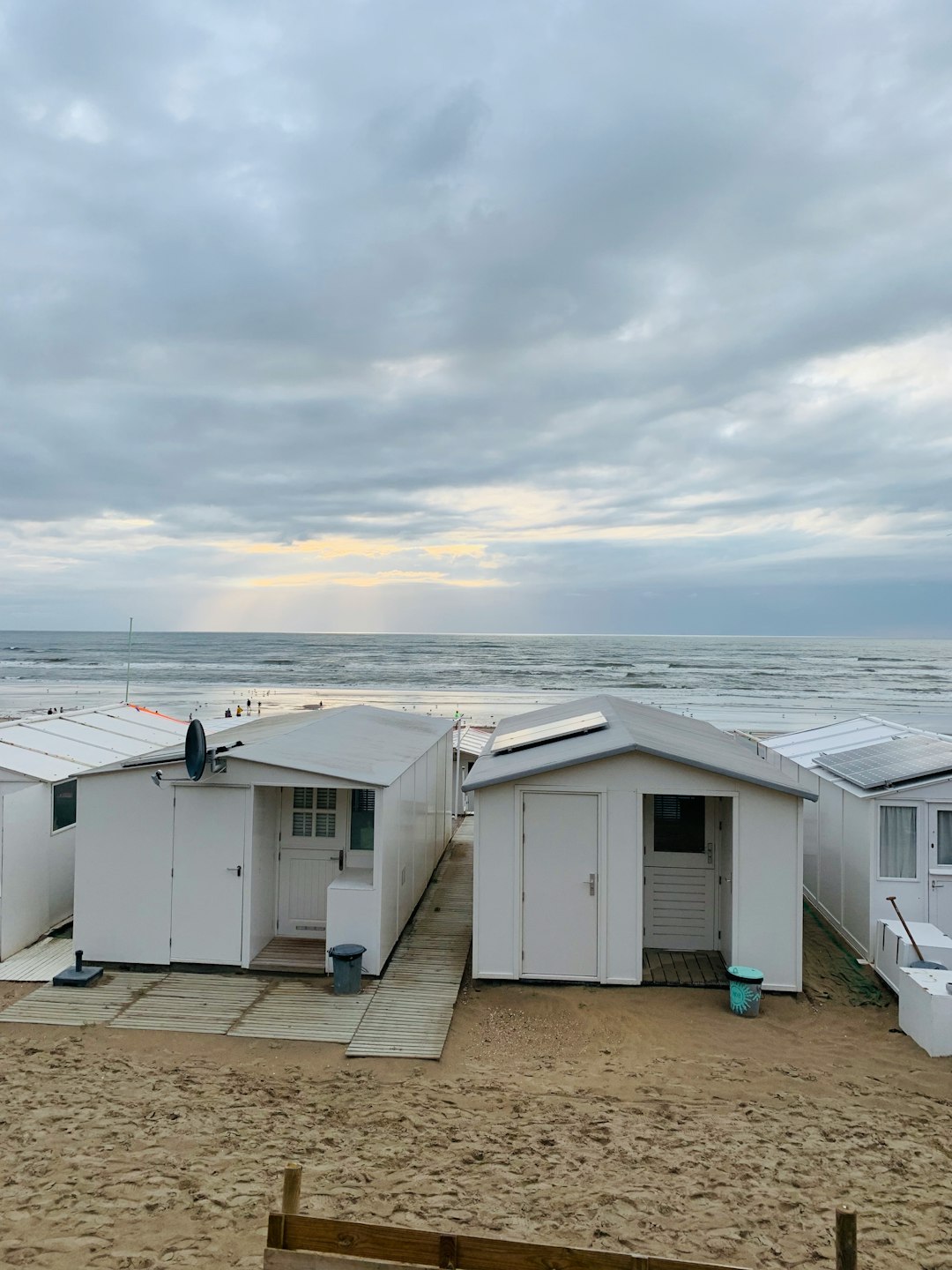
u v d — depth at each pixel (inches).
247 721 764.0
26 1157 243.6
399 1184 232.8
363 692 2758.4
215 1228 207.5
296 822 465.4
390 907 443.5
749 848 408.2
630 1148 260.8
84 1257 192.9
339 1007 383.9
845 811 481.4
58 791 490.6
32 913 461.7
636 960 412.8
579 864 414.0
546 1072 328.8
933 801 431.2
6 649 5492.1
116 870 429.7
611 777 412.2
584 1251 137.3
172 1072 317.7
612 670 3900.1
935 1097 308.7
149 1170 237.1
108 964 428.5
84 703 2229.3
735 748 551.5
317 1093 304.8
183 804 427.2
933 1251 208.2
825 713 2177.7
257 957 430.6
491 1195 228.2
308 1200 219.9
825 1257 204.1
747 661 4677.7
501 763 456.8
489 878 416.8
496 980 414.9
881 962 422.3
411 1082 316.2
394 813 450.6
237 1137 262.8
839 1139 271.9
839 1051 349.1
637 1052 347.6
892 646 7283.5
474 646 6801.2
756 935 407.2
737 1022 377.4
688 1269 135.7
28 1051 333.1
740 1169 248.4
